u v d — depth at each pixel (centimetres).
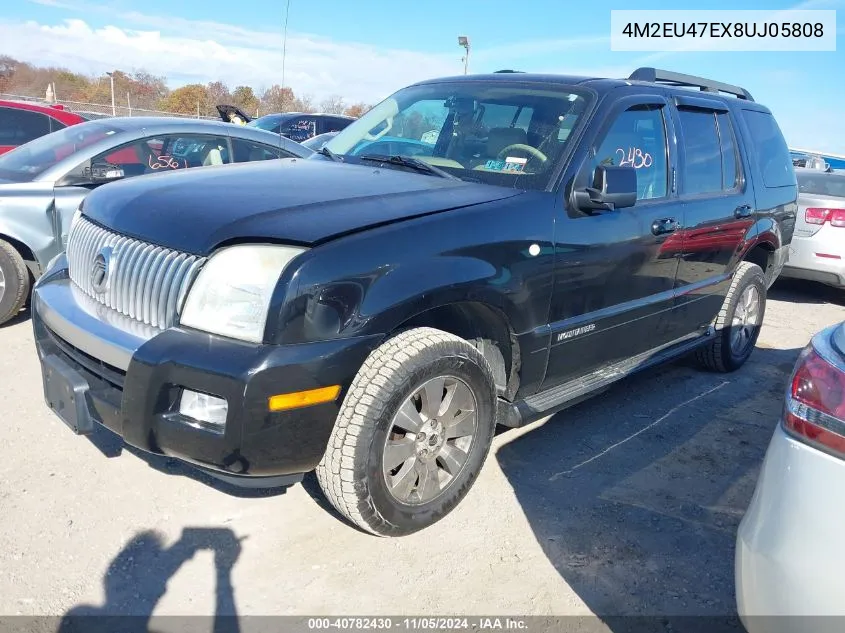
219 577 279
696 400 500
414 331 295
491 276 310
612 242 374
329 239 270
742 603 202
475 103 412
